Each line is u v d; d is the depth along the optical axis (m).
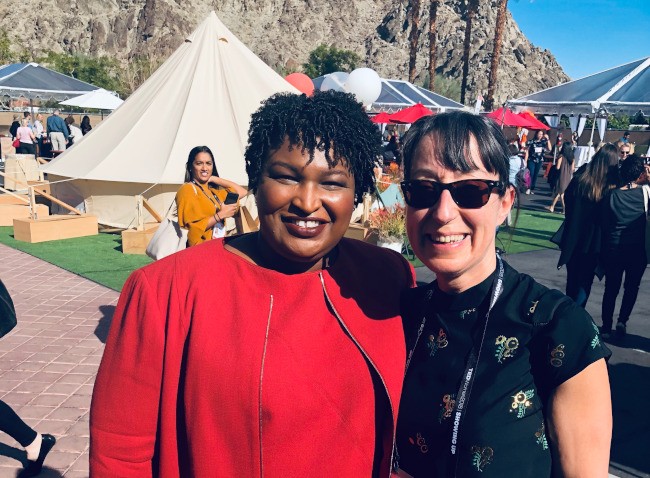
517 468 1.16
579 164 15.62
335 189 1.20
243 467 1.12
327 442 1.16
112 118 10.66
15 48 112.94
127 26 122.69
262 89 10.62
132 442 1.17
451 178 1.28
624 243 4.93
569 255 5.05
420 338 1.37
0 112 30.95
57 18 121.44
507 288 1.30
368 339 1.27
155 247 4.02
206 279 1.19
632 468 3.21
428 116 1.35
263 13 134.62
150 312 1.15
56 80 20.84
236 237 1.36
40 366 4.55
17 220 9.24
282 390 1.11
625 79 13.32
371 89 12.59
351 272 1.36
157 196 9.31
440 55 118.12
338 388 1.19
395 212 7.66
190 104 9.78
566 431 1.15
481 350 1.25
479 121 1.29
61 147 17.75
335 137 1.15
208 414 1.12
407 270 1.61
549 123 30.89
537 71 118.00
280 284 1.21
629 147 11.57
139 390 1.16
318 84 19.12
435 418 1.26
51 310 5.91
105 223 9.91
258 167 1.22
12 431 3.02
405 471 1.33
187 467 1.16
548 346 1.18
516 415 1.18
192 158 3.96
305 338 1.18
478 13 122.19
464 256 1.30
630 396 4.10
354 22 137.25
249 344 1.13
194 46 10.60
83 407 3.92
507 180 1.31
